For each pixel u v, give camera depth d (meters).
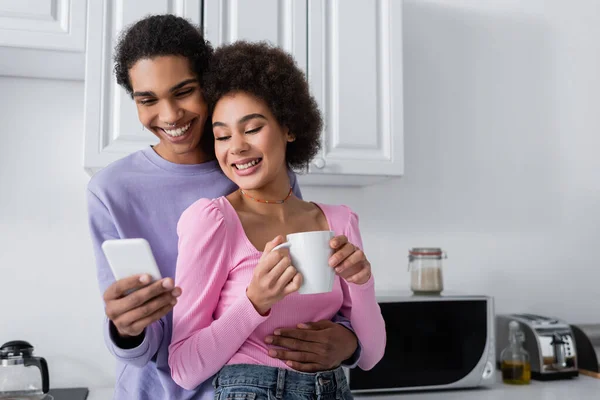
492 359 1.88
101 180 1.13
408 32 2.27
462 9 2.33
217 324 0.91
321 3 1.85
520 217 2.34
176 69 1.06
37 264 1.92
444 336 1.85
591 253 2.41
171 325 1.09
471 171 2.30
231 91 1.00
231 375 0.95
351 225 1.12
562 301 2.36
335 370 1.02
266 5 1.79
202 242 0.96
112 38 1.68
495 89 2.35
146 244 0.79
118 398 1.13
